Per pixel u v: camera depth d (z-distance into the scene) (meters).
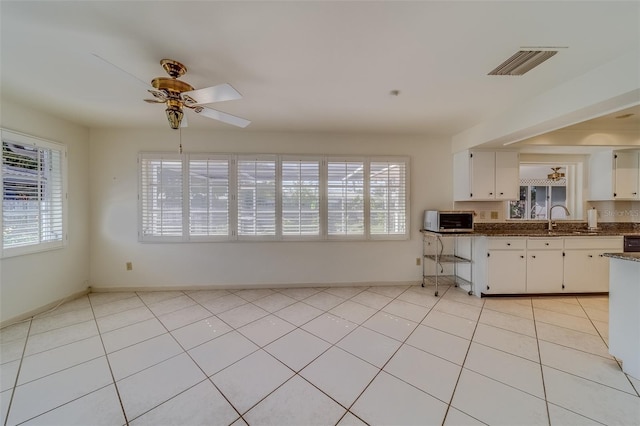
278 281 3.64
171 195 3.46
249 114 2.89
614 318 1.87
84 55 1.75
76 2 1.28
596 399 1.55
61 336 2.30
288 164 3.57
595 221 3.72
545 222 3.81
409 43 1.63
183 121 2.30
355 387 1.66
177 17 1.39
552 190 3.95
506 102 2.54
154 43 1.62
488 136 3.05
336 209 3.64
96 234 3.43
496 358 1.96
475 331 2.38
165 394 1.60
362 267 3.72
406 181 3.71
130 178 3.44
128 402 1.54
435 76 2.04
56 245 2.97
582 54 1.73
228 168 3.51
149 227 3.45
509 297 3.25
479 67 1.91
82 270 3.32
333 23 1.44
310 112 2.82
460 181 3.63
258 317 2.69
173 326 2.49
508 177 3.47
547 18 1.40
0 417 1.43
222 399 1.56
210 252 3.56
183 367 1.86
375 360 1.94
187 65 1.87
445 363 1.90
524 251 3.22
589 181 3.84
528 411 1.46
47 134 2.87
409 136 3.75
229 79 2.09
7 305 2.52
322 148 3.65
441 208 3.79
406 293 3.42
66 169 3.08
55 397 1.58
